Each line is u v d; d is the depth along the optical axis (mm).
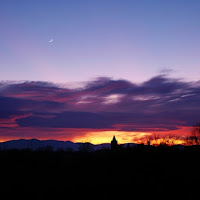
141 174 42312
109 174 43594
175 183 36875
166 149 55500
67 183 38938
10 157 58688
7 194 33781
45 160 56062
